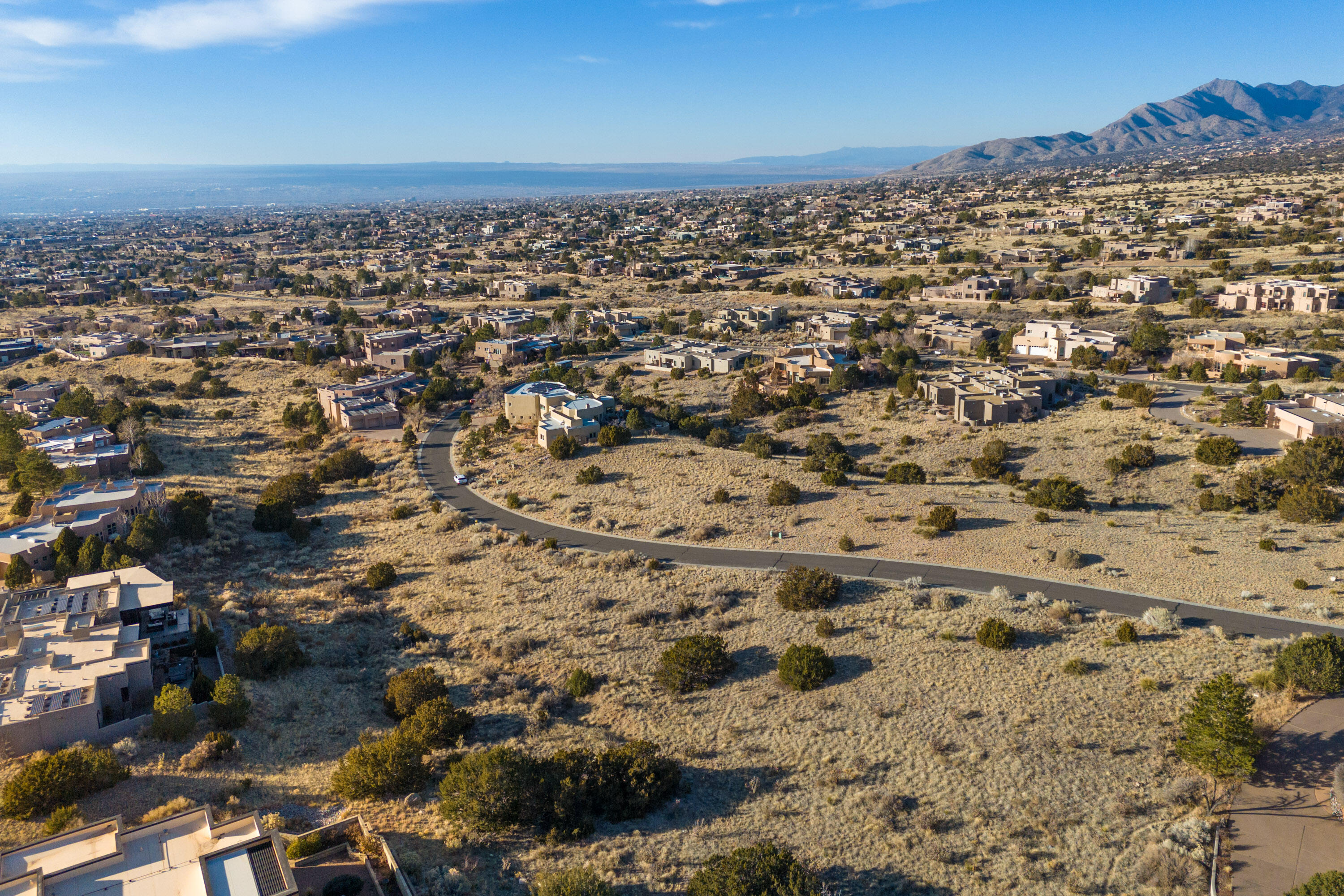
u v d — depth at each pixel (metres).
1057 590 76.44
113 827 40.88
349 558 98.44
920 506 98.50
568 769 51.81
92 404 151.38
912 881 44.50
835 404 144.38
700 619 76.94
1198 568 78.19
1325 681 55.50
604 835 49.09
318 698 66.69
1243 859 44.00
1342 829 45.28
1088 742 54.91
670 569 87.75
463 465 128.88
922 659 66.25
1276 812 47.00
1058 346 164.12
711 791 53.22
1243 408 115.25
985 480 106.75
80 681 59.78
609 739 59.56
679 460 121.06
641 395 156.62
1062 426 121.19
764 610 77.25
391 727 63.16
